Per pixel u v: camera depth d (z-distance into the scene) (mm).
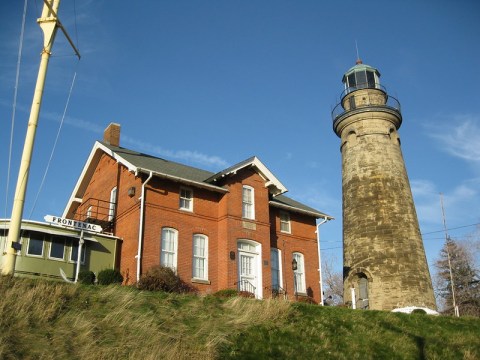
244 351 15000
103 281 23000
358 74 38906
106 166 31156
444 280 57094
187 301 17734
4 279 15164
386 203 33719
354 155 36156
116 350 13320
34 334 13156
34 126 17266
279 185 30781
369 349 17031
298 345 16156
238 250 28234
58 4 18781
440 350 18203
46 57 18141
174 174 28094
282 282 30188
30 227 23516
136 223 26078
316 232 33500
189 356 13883
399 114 37281
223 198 28906
